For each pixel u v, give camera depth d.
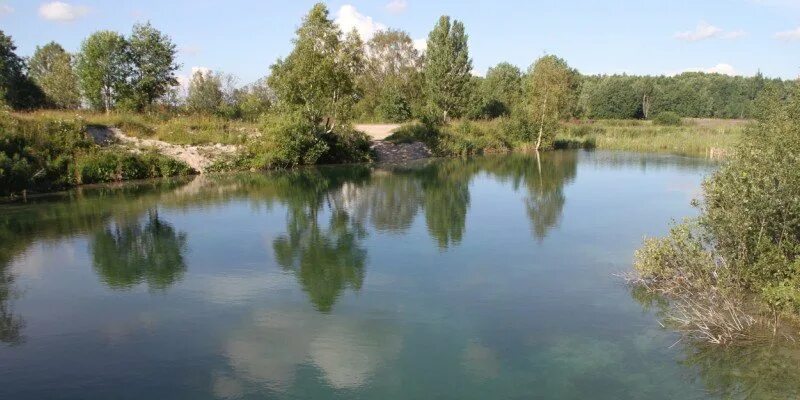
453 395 6.71
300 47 30.02
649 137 45.91
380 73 63.62
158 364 7.56
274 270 11.74
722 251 9.68
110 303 9.85
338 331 8.62
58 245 13.74
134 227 15.75
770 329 8.10
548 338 8.30
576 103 66.88
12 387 6.95
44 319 9.12
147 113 32.25
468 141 40.16
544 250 13.14
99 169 24.08
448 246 13.62
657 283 10.31
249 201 20.06
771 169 9.27
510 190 22.72
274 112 33.06
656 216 16.86
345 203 19.77
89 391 6.87
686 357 7.59
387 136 39.53
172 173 26.44
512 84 65.81
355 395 6.73
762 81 79.25
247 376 7.22
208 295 10.23
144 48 33.75
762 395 6.55
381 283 10.88
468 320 9.00
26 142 22.52
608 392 6.75
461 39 51.41
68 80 38.41
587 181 25.11
